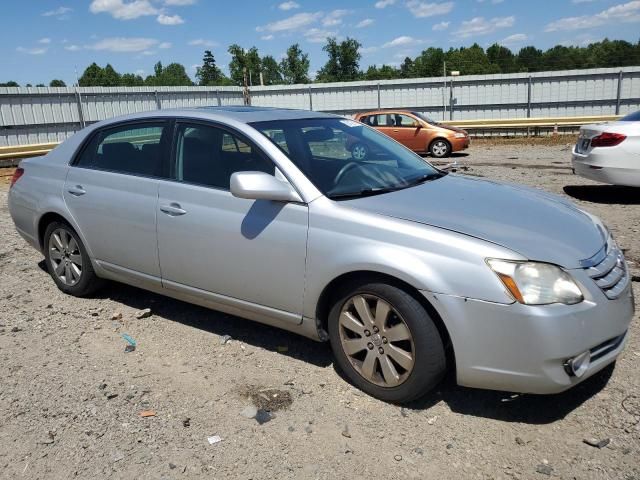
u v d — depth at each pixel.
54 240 5.00
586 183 10.77
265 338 4.16
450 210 3.32
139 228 4.19
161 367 3.76
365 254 3.13
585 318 2.84
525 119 22.36
